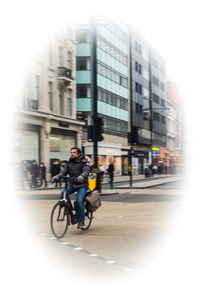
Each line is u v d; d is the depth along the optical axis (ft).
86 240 27.40
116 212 44.50
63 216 28.84
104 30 165.99
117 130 181.98
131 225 34.37
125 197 65.36
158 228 32.42
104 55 165.78
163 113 273.33
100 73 160.45
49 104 125.39
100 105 160.15
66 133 132.67
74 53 139.95
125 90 194.59
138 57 217.56
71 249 24.29
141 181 131.34
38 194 74.38
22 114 107.04
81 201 30.50
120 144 182.60
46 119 118.11
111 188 86.07
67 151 133.49
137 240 27.22
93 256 22.26
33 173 94.27
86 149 149.79
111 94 174.09
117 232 30.73
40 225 34.22
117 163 180.24
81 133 143.74
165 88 282.56
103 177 127.03
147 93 234.99
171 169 215.51
